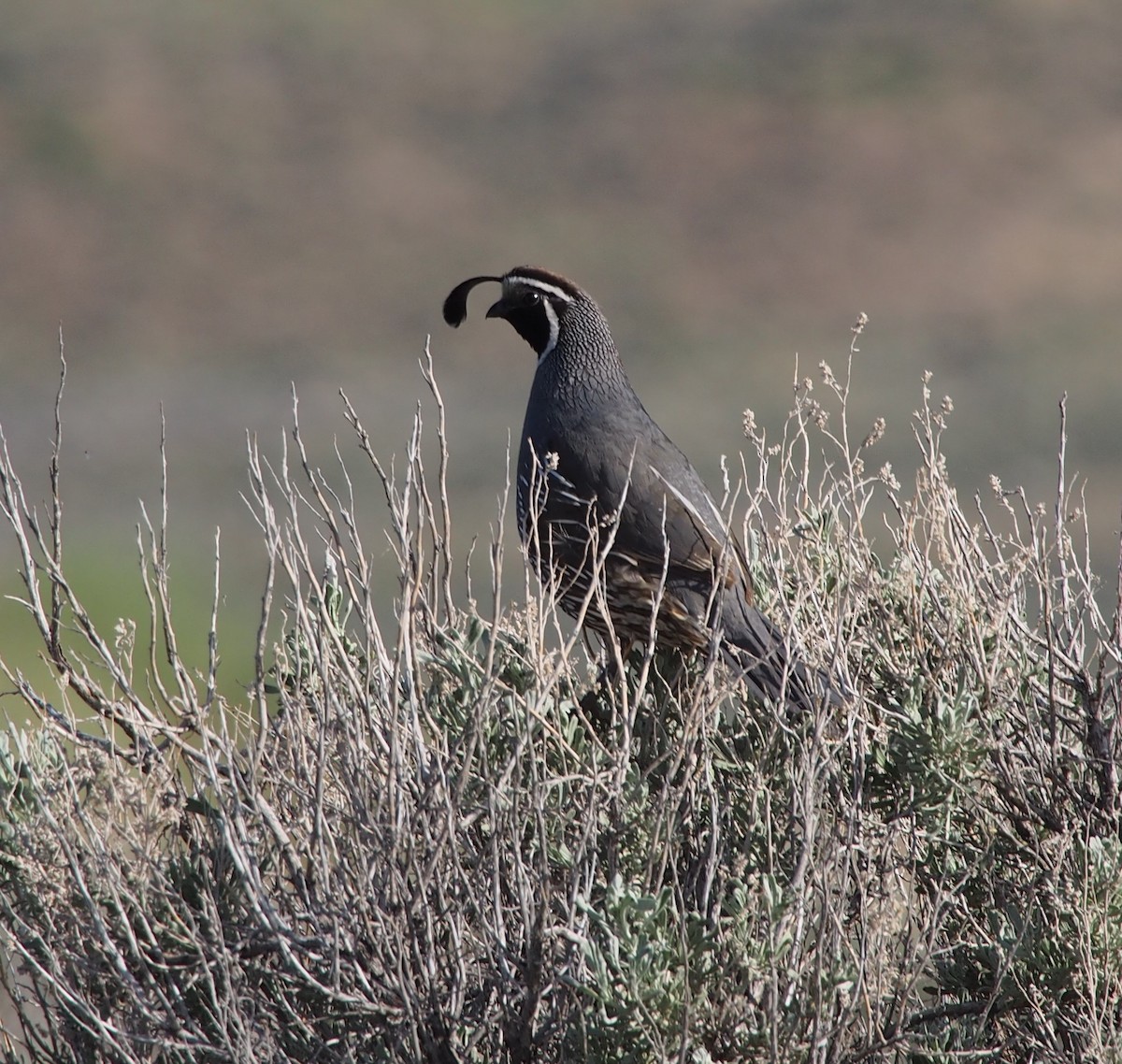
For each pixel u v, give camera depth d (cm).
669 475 1956
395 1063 1405
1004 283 9831
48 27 13225
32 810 1529
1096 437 6856
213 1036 1443
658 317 9644
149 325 9631
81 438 7600
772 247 10419
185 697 1541
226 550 5394
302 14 13688
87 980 1487
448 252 10588
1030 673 1719
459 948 1421
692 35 13288
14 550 5125
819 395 7969
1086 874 1492
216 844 1488
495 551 1444
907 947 1524
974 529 1803
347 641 1625
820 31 13175
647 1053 1364
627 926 1371
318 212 11044
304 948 1423
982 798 1655
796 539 2048
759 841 1570
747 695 1767
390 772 1413
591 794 1484
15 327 9588
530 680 1620
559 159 11694
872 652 1767
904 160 11375
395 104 12488
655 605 1555
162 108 12181
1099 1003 1506
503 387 8519
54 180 11169
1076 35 12825
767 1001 1418
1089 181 11019
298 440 1550
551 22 13788
